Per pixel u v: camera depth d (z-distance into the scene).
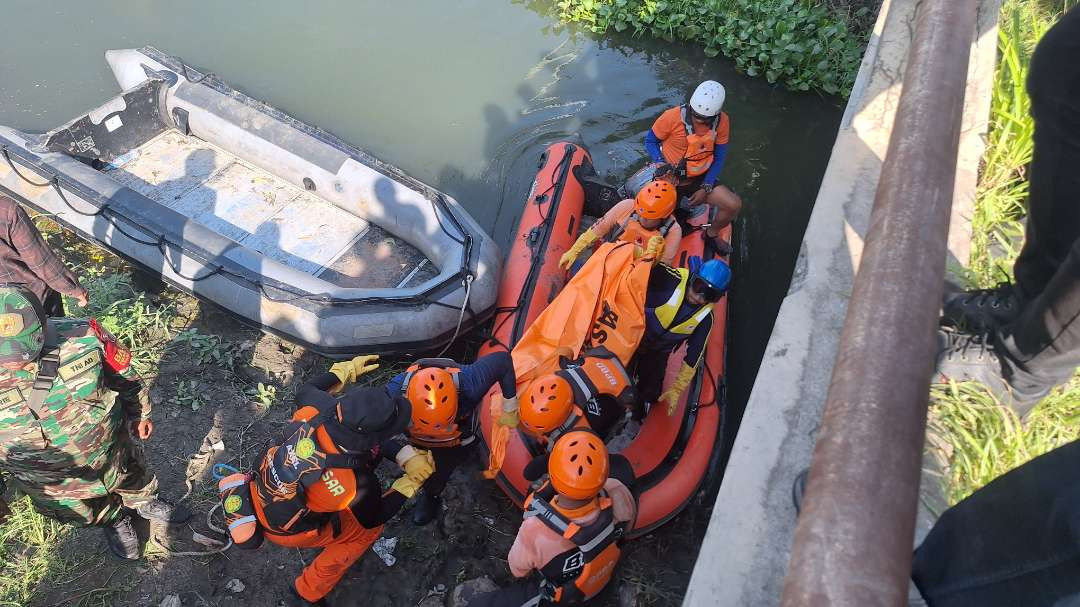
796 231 6.58
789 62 7.87
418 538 4.30
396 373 5.29
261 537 3.32
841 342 1.23
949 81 1.82
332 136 6.50
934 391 2.34
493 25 8.62
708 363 5.01
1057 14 5.02
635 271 4.12
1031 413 2.36
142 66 6.98
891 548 0.92
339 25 8.52
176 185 6.47
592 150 7.16
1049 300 1.95
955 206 3.13
